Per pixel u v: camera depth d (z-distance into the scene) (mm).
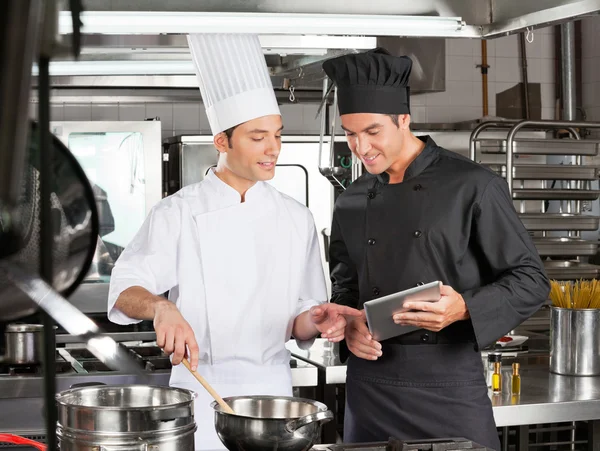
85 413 1295
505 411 2604
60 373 2900
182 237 2271
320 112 3119
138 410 1287
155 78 4621
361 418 2297
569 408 2670
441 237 2238
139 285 2123
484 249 2242
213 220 2268
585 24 6066
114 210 4383
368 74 2207
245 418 1378
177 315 1910
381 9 2125
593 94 6027
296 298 2354
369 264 2346
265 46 2305
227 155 2262
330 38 2295
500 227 2234
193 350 1831
